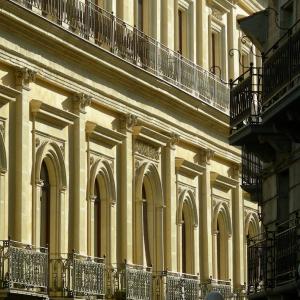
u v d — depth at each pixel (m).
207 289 67.69
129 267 59.44
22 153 51.28
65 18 54.22
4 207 50.34
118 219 59.62
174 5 67.25
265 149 45.88
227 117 70.81
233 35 75.12
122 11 61.16
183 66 65.94
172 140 65.06
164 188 64.50
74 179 55.59
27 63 51.62
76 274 53.78
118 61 58.16
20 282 49.09
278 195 45.66
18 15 50.22
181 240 66.19
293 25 41.78
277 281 43.03
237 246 73.44
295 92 39.56
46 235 53.88
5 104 50.53
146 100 62.12
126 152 60.16
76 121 55.72
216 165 71.25
